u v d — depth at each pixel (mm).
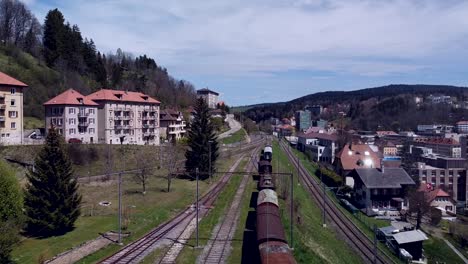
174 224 45312
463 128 198625
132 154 83625
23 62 121250
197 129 73500
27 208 40531
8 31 136500
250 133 182500
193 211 51094
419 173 113375
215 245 38312
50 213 40250
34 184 41250
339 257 43031
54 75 124375
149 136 111562
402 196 78188
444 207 92250
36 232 40844
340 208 70312
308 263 35469
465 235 68875
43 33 146625
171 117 122750
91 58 151750
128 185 66000
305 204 63188
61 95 91125
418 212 70938
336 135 134375
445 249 62656
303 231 45625
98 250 36188
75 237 39969
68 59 140500
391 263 48219
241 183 69500
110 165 75938
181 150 91438
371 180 79000
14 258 33844
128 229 42781
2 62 114688
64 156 42438
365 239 55094
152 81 183000
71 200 42031
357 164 96188
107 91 101312
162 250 36750
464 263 57906
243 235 41406
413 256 57031
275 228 34125
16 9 138625
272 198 44000
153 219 47219
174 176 74438
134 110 106188
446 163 117625
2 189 37938
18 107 81562
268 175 61156
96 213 49062
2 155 70312
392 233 59781
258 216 37906
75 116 90562
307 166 105875
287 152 124812
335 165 105000
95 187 63344
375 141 163500
